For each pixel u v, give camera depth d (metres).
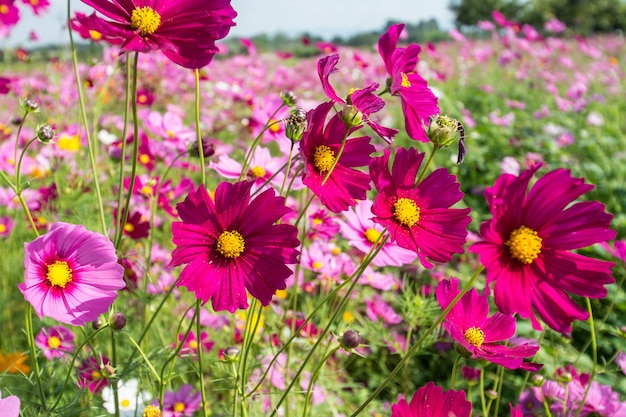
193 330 0.82
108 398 0.63
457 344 0.43
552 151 1.85
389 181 0.44
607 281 0.38
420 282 1.11
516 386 0.87
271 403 0.66
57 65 1.75
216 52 0.42
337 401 0.81
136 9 0.41
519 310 0.37
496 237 0.38
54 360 0.62
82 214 0.82
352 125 0.42
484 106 2.54
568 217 0.39
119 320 0.45
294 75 2.72
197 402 0.67
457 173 1.66
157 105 1.88
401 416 0.42
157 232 1.10
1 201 0.96
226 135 1.80
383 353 0.95
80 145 1.15
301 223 0.84
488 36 4.73
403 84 0.45
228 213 0.41
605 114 2.48
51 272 0.41
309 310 0.90
